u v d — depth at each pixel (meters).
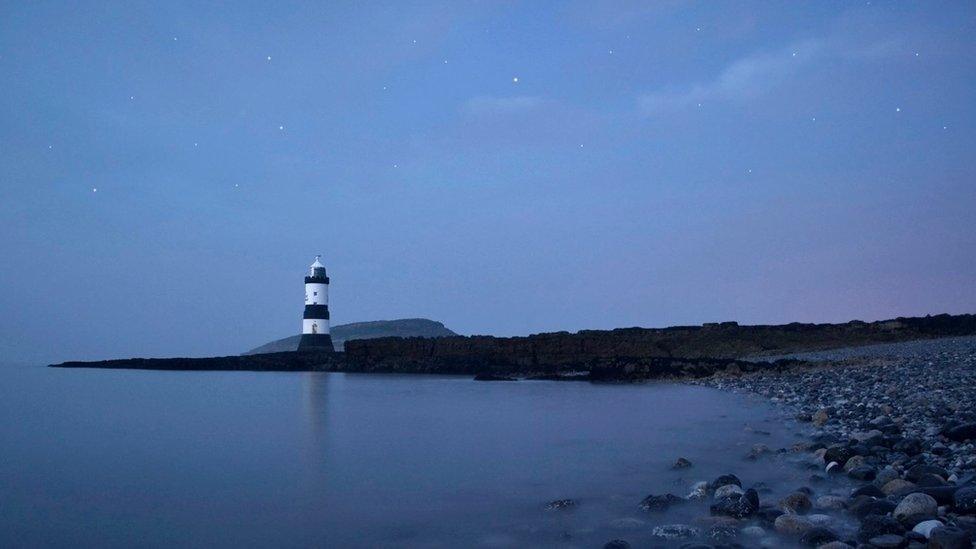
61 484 10.17
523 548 6.69
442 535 7.21
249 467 11.44
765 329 53.84
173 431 17.00
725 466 10.49
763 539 6.54
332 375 50.00
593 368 38.94
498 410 21.05
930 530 6.11
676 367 37.19
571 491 9.12
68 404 26.56
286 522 7.84
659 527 6.98
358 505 8.57
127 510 8.49
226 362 61.41
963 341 41.84
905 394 17.50
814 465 9.92
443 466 11.19
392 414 20.36
